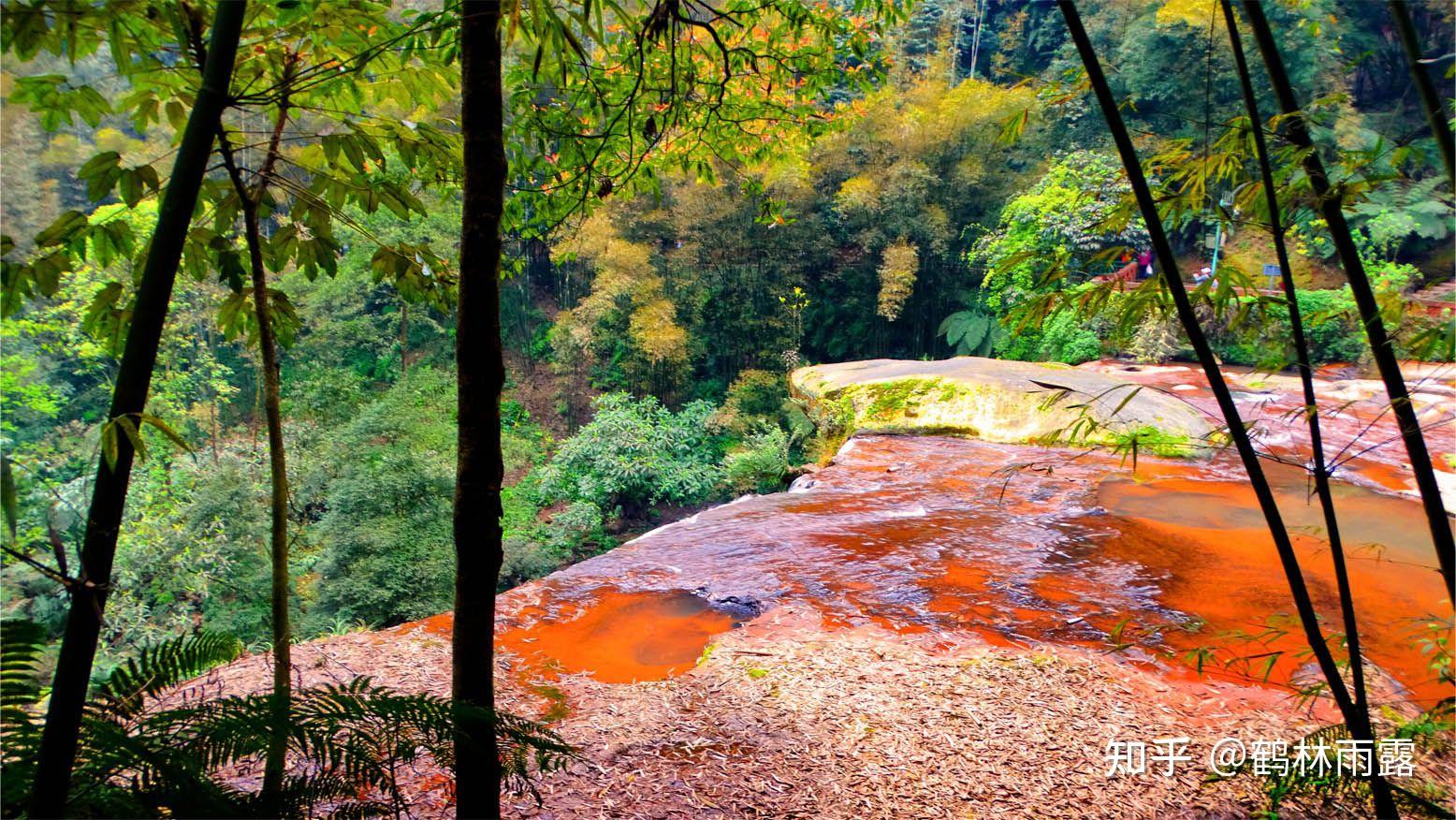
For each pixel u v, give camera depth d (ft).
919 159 51.29
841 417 26.94
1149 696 9.30
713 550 15.02
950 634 11.16
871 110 48.39
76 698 2.91
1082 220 38.73
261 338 4.90
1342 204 4.35
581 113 7.82
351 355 52.95
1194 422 23.48
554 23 4.30
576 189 7.84
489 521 3.73
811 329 59.41
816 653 10.46
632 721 8.73
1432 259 31.63
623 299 52.60
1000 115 49.98
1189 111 38.96
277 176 4.74
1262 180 4.35
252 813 3.70
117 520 2.93
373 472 27.61
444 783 7.12
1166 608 12.05
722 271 54.19
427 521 27.40
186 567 25.08
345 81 4.69
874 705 9.07
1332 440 22.12
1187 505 17.80
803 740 8.32
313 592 28.50
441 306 5.67
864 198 49.44
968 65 70.44
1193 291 4.39
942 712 8.90
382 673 9.61
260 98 4.43
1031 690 9.41
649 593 12.92
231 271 4.87
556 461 43.62
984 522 16.67
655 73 7.87
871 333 59.21
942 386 26.25
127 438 2.76
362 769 3.85
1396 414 4.15
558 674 10.06
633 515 43.98
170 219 2.99
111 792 3.24
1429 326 3.93
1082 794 7.37
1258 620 11.58
